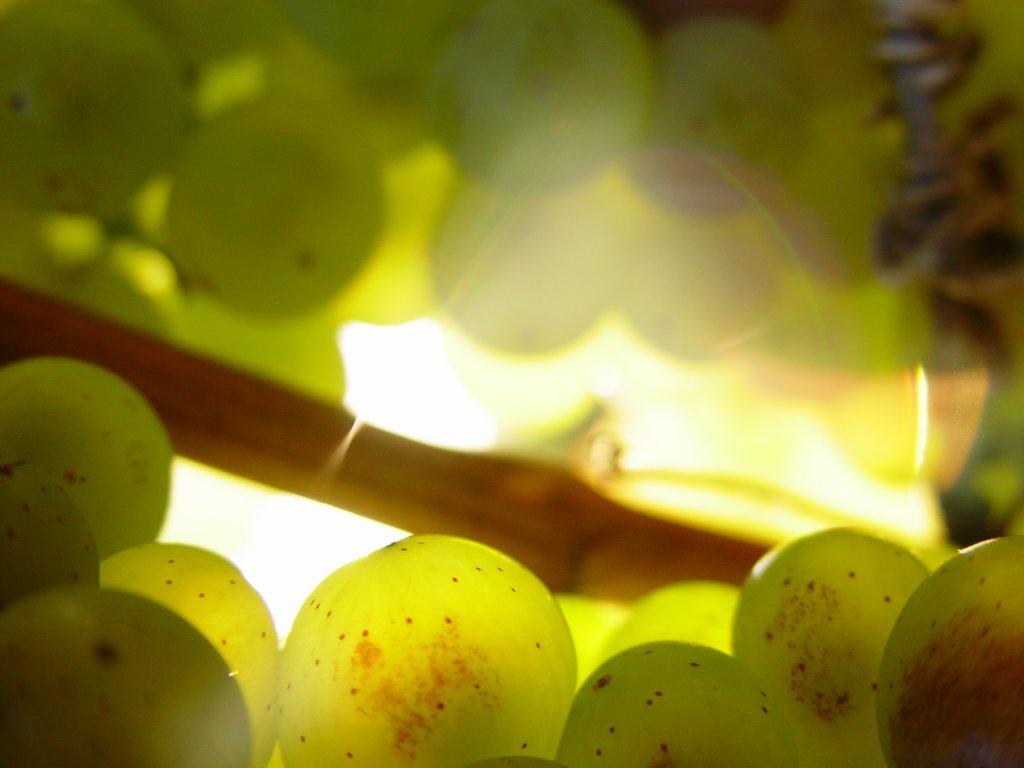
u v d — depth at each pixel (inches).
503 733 2.8
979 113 5.5
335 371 5.3
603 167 5.1
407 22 4.8
